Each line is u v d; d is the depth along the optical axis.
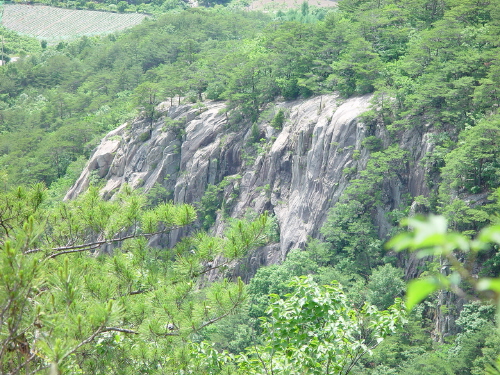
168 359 61.31
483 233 12.09
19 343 42.81
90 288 58.41
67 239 70.69
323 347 60.72
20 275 37.41
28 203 63.72
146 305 61.75
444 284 12.73
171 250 72.81
